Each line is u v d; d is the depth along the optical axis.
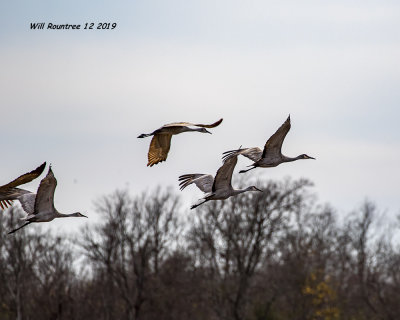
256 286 51.22
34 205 24.23
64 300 49.38
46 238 50.44
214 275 52.50
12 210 49.12
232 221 51.78
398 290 52.88
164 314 51.81
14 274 49.06
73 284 52.16
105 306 50.94
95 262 52.72
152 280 52.72
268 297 53.12
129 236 53.34
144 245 52.50
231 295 52.03
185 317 52.72
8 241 49.41
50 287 49.44
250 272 51.19
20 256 47.88
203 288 51.19
